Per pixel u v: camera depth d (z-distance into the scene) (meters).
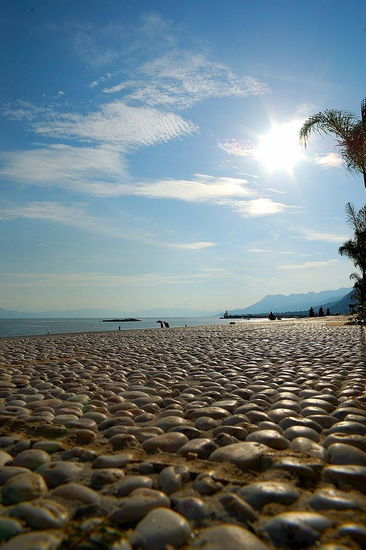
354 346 9.65
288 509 1.70
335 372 5.68
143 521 1.56
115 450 2.55
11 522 1.59
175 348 10.77
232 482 1.96
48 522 1.58
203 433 2.85
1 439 2.73
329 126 10.16
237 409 3.47
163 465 2.16
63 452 2.51
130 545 1.45
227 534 1.47
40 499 1.81
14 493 1.86
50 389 4.75
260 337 14.46
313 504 1.71
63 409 3.54
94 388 4.75
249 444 2.37
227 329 22.86
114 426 3.03
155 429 2.91
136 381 5.36
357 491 1.87
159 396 4.39
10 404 3.92
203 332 19.81
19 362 8.01
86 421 3.18
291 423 2.99
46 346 12.16
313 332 16.39
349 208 20.94
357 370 5.72
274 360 7.42
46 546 1.42
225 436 2.62
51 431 2.87
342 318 35.47
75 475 2.10
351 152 10.08
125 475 2.10
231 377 5.49
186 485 1.96
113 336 17.44
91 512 1.70
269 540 1.49
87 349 10.95
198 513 1.66
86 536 1.50
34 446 2.58
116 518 1.63
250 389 4.58
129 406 3.74
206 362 7.50
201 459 2.30
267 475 2.02
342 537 1.47
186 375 5.88
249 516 1.63
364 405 3.64
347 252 22.17
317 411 3.30
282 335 15.14
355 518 1.61
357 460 2.21
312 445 2.44
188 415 3.37
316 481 1.97
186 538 1.49
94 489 1.95
